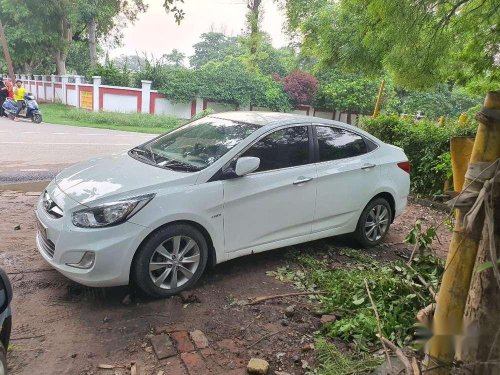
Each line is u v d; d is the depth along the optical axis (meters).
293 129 4.81
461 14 5.62
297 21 14.20
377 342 3.44
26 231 5.33
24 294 3.91
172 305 3.89
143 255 3.75
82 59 44.50
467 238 1.82
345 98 26.78
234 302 4.00
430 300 3.72
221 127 4.81
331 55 9.76
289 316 3.85
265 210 4.45
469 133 8.39
